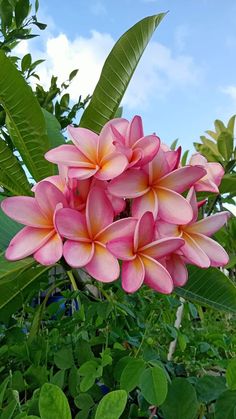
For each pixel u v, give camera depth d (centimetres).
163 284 36
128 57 49
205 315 78
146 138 39
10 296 52
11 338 52
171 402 37
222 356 60
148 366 37
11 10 100
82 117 52
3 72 46
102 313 49
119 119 41
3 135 81
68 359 43
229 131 81
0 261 43
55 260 36
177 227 39
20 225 51
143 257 37
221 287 49
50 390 27
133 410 39
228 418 37
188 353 54
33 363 47
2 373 49
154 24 48
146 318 56
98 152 40
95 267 36
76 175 38
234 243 74
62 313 57
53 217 38
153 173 39
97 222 37
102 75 50
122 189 38
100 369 39
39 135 52
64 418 27
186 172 39
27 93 48
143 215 36
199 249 39
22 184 55
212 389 40
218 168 46
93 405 38
